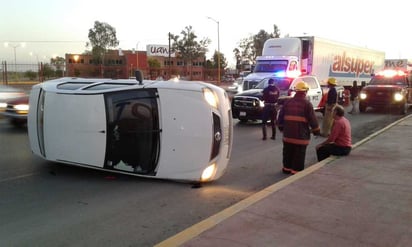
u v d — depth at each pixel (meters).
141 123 7.33
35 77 36.16
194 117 7.12
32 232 5.14
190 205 6.23
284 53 24.53
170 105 7.23
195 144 7.14
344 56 30.36
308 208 5.49
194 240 4.45
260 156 10.09
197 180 7.24
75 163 7.70
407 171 7.58
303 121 8.04
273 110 12.50
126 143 7.41
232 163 9.27
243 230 4.73
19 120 13.82
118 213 5.85
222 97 7.40
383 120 18.22
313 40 25.05
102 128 7.34
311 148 11.30
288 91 16.84
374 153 9.21
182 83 7.35
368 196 6.05
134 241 4.90
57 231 5.18
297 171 8.16
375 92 21.12
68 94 7.63
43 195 6.62
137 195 6.67
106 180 7.49
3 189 6.91
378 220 5.09
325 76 27.20
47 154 7.96
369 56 36.34
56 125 7.73
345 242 4.44
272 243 4.39
